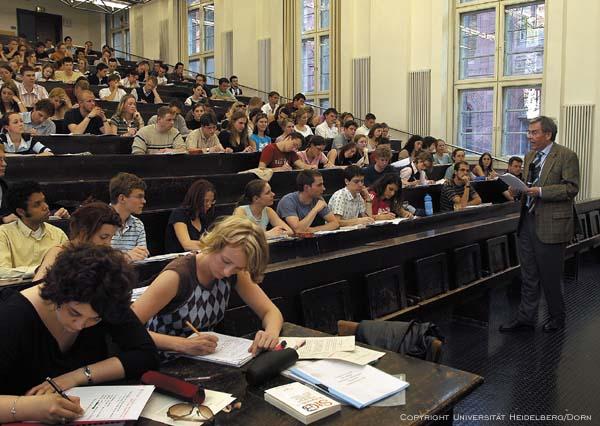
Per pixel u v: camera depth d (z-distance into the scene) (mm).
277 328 1977
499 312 4578
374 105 9711
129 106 5961
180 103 7527
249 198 3914
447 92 9180
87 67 11008
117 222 2355
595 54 7496
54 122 5699
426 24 9062
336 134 8031
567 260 5555
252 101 8086
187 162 5137
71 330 1423
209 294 1970
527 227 4008
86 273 1335
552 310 4023
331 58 10477
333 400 1467
